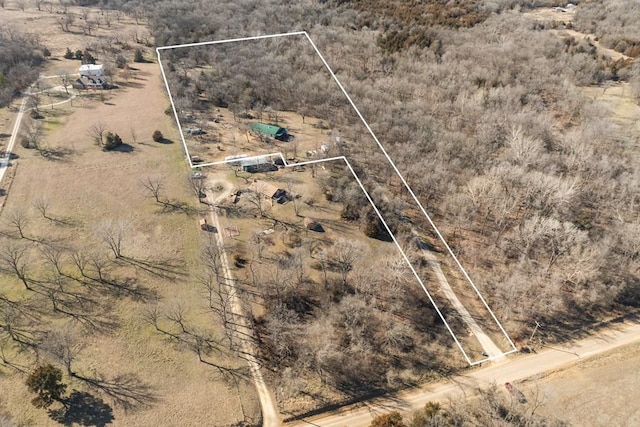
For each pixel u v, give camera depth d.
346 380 69.69
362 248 88.19
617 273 84.88
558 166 104.56
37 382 59.81
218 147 118.25
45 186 102.81
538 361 73.50
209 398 65.56
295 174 109.00
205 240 90.62
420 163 106.81
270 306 77.69
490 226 95.38
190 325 74.75
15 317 73.56
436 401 67.62
